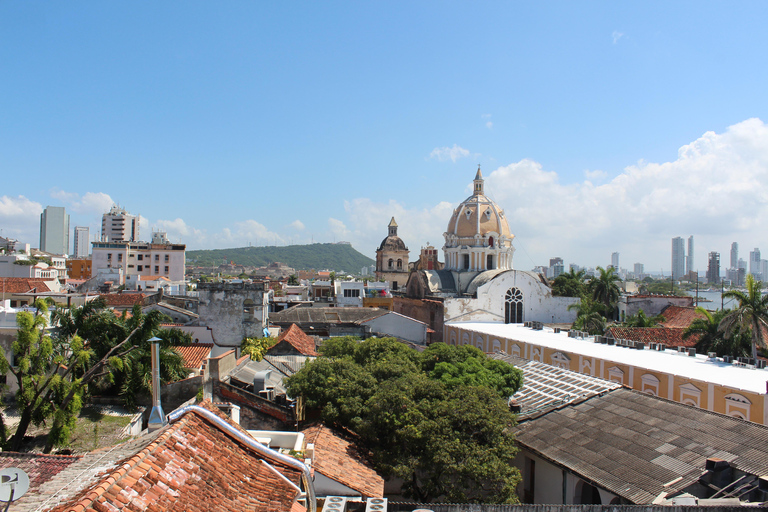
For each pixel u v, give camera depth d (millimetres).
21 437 29609
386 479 26234
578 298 88562
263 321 50500
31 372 30609
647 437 27484
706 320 60062
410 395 29172
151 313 36219
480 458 25062
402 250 182250
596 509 18328
